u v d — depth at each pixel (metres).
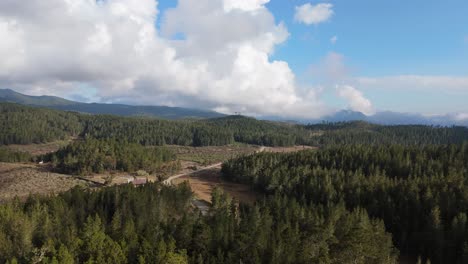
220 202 113.56
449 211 100.12
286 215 94.62
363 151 175.50
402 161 153.38
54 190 148.75
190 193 124.06
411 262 95.62
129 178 183.88
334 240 77.31
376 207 111.06
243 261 70.06
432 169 141.12
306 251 72.81
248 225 84.00
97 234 70.31
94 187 159.25
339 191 127.00
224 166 197.62
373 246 73.69
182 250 69.94
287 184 148.12
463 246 86.25
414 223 101.25
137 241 73.50
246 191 164.88
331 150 188.25
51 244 67.62
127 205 100.75
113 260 64.56
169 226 83.69
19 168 190.88
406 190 113.56
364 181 130.62
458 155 154.38
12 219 79.12
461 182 114.31
